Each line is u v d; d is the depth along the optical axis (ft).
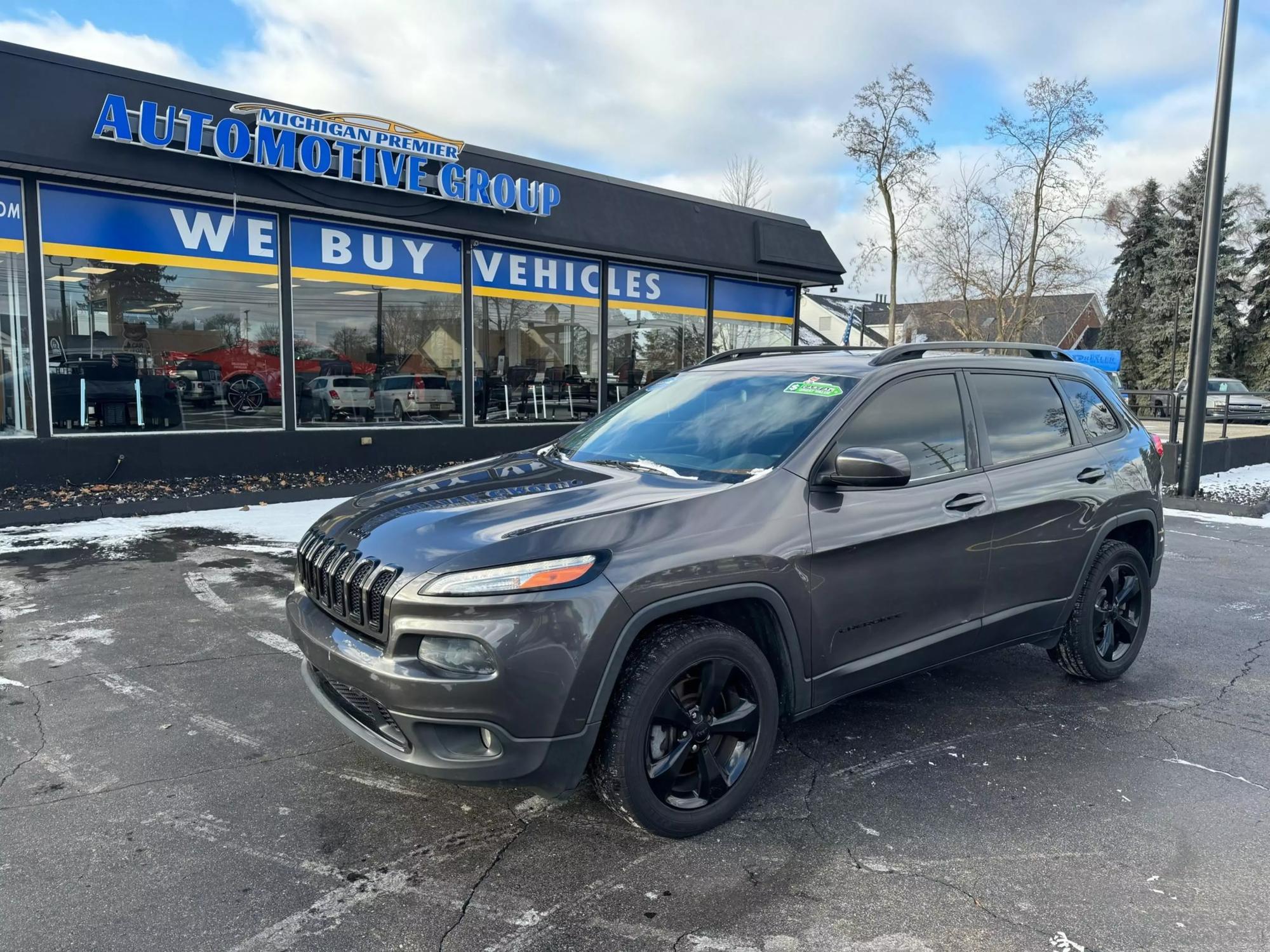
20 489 29.25
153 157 29.55
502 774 8.80
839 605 10.97
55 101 27.68
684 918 8.49
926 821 10.46
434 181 36.11
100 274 30.50
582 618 8.87
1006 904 8.77
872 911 8.63
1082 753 12.47
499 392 41.68
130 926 8.21
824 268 52.95
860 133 60.23
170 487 31.35
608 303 45.42
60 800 10.61
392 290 37.70
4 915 8.34
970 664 16.53
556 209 40.70
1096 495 14.44
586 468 12.07
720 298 50.34
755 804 10.82
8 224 28.60
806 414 11.82
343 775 11.41
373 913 8.50
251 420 34.35
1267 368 127.65
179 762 11.69
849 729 13.28
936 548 12.00
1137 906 8.76
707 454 11.82
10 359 29.35
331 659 9.61
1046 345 15.74
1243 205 127.13
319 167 32.76
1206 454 45.93
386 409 38.01
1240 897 8.95
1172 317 129.70
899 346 13.26
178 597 19.44
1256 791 11.35
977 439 13.15
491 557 8.95
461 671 8.72
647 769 9.48
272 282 34.40
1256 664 16.57
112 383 31.12
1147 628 17.02
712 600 9.70
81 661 15.43
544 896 8.82
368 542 9.91
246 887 8.89
